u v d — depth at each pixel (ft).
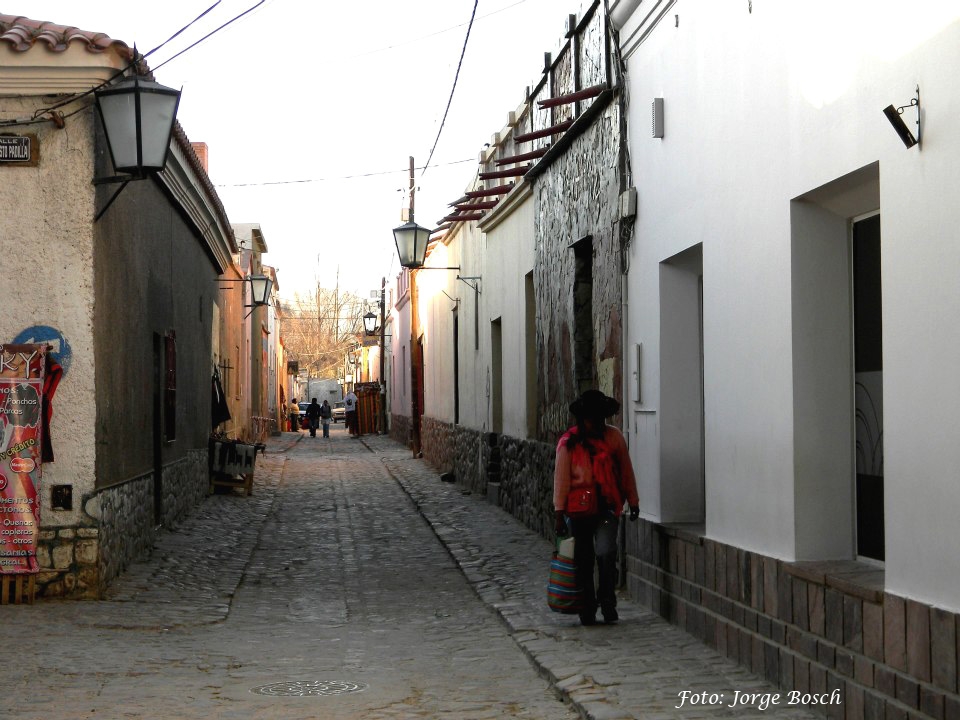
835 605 17.98
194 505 54.08
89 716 19.38
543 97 44.75
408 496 65.00
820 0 18.84
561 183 41.01
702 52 25.07
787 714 18.69
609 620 27.71
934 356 15.19
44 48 29.94
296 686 22.29
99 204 31.12
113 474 33.42
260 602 33.47
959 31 14.62
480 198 60.23
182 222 49.34
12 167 30.45
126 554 35.68
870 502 19.43
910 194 15.88
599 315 35.35
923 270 15.49
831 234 20.16
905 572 15.88
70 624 27.89
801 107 19.65
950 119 14.83
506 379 55.31
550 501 43.55
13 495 30.12
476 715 19.88
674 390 28.50
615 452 27.96
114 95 28.60
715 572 23.88
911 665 15.53
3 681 21.97
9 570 30.12
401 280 119.24
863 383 19.66
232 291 86.43
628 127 31.50
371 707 20.49
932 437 15.20
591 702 19.79
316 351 245.04
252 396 116.67
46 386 30.45
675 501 28.40
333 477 78.54
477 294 64.54
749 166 22.15
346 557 42.91
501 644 27.02
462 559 40.93
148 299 39.40
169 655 25.03
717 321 24.08
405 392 117.39
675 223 27.12
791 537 20.11
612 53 32.76
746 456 22.31
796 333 20.08
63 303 30.50
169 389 44.96
